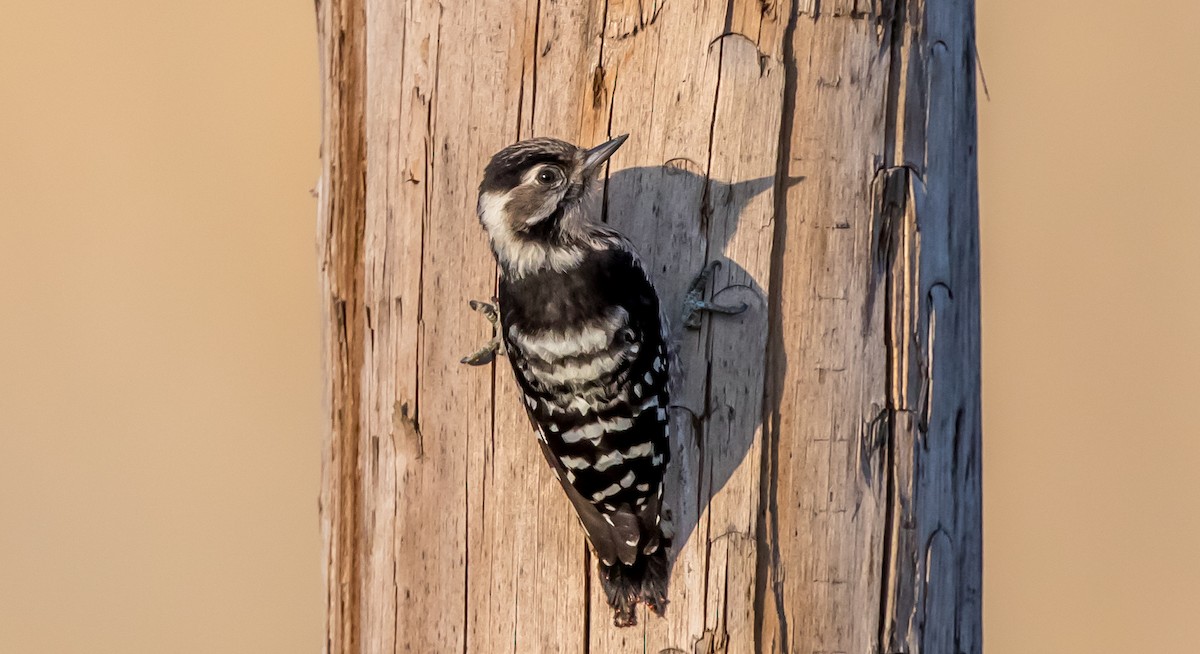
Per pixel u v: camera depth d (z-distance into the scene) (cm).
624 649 955
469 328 985
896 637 958
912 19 961
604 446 916
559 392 920
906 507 959
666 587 948
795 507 949
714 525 949
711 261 957
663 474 937
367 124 1018
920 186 962
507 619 978
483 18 978
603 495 923
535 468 973
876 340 955
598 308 920
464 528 987
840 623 950
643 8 959
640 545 927
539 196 934
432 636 997
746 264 953
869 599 955
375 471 1020
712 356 954
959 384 1000
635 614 949
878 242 953
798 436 950
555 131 977
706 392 954
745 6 947
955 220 995
